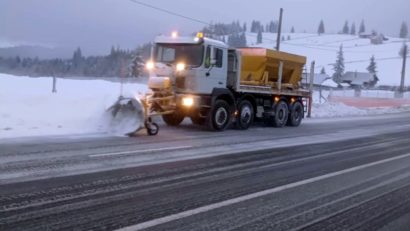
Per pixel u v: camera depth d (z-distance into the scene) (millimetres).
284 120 18609
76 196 6230
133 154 9719
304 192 7234
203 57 14141
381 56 143750
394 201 6984
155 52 14664
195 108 14234
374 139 15500
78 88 23250
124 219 5391
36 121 13219
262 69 17344
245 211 6020
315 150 12023
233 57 15617
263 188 7344
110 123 13070
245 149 11461
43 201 5918
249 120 16578
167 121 16047
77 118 13750
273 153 11086
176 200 6336
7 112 13352
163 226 5246
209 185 7340
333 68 124812
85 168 8031
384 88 98375
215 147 11477
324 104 32812
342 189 7590
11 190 6359
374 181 8375
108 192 6535
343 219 5941
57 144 10539
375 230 5594
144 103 12875
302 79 20156
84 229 4977
